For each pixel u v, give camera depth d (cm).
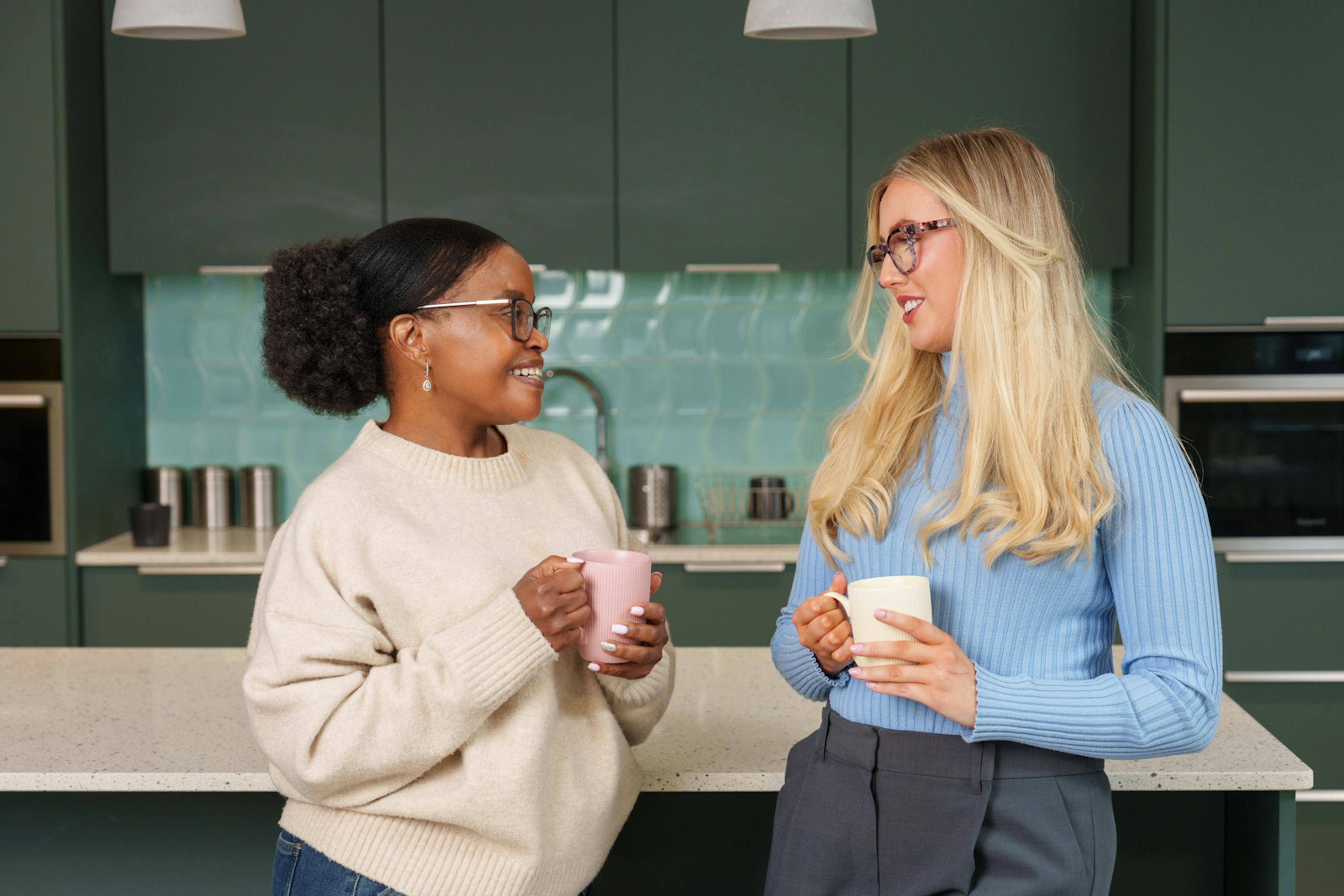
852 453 123
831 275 363
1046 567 108
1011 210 111
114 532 338
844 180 323
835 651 114
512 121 322
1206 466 308
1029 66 319
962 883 108
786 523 359
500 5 320
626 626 115
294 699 109
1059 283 111
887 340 124
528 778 112
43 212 305
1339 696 307
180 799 157
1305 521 307
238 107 321
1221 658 105
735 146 323
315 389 124
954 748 110
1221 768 138
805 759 122
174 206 323
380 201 323
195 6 192
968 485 109
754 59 321
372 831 113
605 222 324
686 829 162
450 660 108
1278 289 304
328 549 114
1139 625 106
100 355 327
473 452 127
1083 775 111
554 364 367
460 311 119
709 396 367
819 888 115
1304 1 298
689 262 326
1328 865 308
